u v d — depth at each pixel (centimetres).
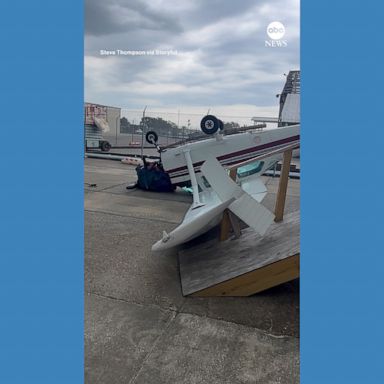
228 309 311
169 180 902
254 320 295
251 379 228
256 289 326
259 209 341
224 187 346
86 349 254
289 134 741
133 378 227
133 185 943
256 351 254
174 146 865
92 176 1139
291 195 909
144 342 263
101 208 708
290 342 265
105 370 233
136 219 625
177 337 270
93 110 1806
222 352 253
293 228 395
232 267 349
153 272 390
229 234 448
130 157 1630
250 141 760
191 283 350
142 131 1506
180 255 432
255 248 374
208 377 229
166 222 610
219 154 781
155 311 307
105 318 294
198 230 389
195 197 514
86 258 428
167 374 231
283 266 315
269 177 1211
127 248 467
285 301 325
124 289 348
